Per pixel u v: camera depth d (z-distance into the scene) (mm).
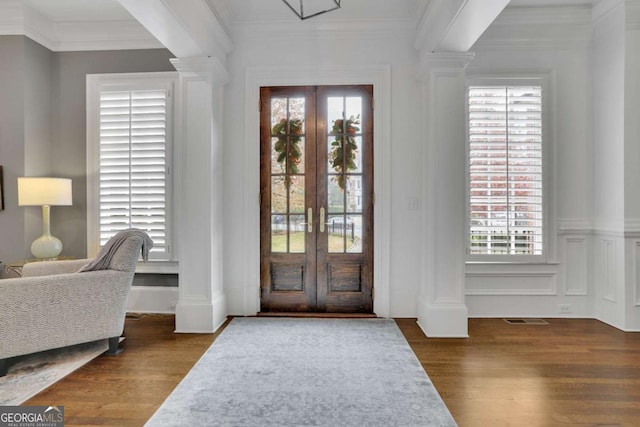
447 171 3244
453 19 2650
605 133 3553
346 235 3779
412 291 3680
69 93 3926
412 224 3670
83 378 2379
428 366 2570
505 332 3293
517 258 3732
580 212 3729
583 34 3684
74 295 2578
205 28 3111
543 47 3721
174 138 3852
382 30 3656
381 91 3686
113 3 3523
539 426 1877
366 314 3713
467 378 2389
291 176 3791
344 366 2561
